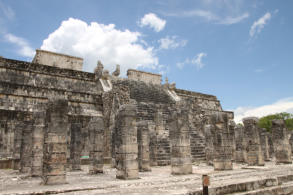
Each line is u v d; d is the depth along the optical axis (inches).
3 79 1013.8
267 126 2007.9
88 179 439.2
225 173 464.1
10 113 832.3
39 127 518.0
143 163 584.7
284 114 2022.6
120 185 345.7
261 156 646.5
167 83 1455.5
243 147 789.2
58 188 316.5
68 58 1496.1
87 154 875.4
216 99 1764.3
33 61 1502.2
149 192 283.1
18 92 895.1
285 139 705.6
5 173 571.2
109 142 888.3
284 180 397.4
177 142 499.2
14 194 277.6
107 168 666.8
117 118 478.6
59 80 1162.6
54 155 380.8
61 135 395.2
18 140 690.2
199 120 1109.1
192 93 1594.5
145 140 604.4
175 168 494.9
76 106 1007.0
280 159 706.2
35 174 492.7
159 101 1235.2
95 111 1026.7
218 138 561.3
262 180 354.0
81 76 1234.6
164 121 948.6
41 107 914.7
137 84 1336.1
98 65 1290.6
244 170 521.3
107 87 1189.1
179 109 520.4
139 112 974.4
